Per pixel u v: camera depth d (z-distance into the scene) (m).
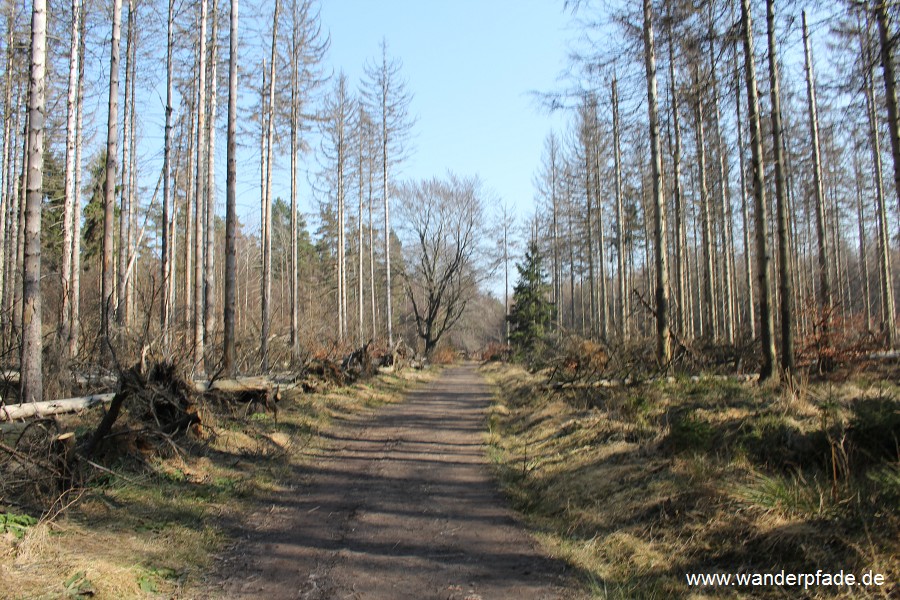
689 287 31.52
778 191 12.48
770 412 8.04
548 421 11.83
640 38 14.42
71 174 17.42
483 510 6.98
